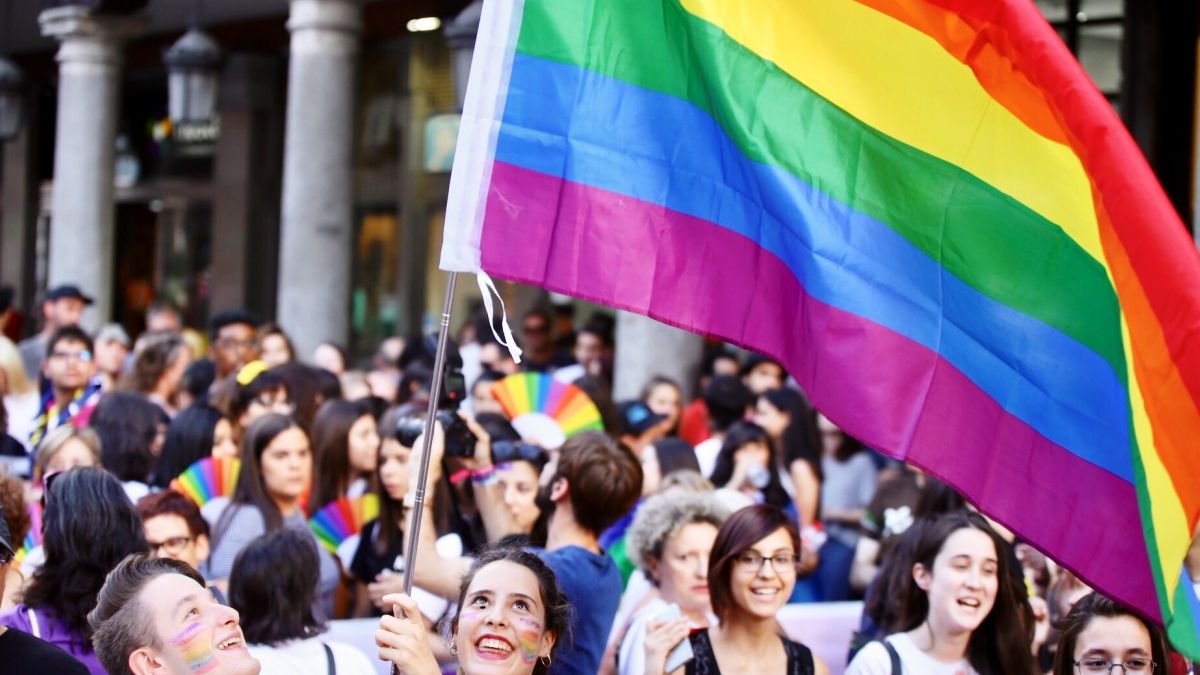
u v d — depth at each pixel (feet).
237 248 69.21
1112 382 13.55
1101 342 13.57
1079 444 13.75
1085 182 13.53
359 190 65.16
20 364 33.06
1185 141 38.93
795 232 13.94
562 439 25.95
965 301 13.91
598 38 14.03
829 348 13.80
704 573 19.11
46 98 78.43
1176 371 12.67
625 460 18.40
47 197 79.51
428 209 62.39
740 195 14.19
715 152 14.17
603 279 13.92
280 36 64.34
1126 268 12.90
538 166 13.85
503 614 13.64
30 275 79.82
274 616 17.03
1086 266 13.58
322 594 21.26
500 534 19.08
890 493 26.63
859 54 14.02
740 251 14.19
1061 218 13.64
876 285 13.88
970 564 17.10
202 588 12.59
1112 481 13.70
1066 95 13.08
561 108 13.94
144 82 74.74
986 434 13.89
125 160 76.13
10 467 25.99
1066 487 13.80
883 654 17.26
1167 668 15.55
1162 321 12.71
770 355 14.19
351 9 45.80
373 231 65.00
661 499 19.61
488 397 31.22
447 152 61.31
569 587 17.13
